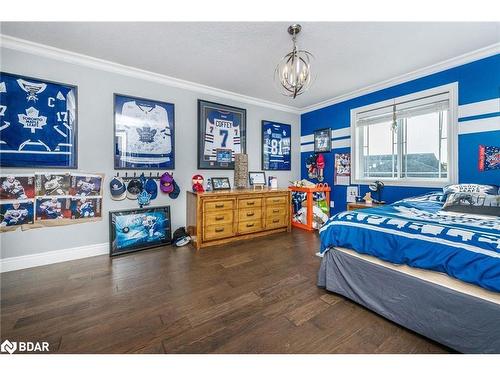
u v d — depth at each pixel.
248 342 1.34
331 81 3.31
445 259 1.28
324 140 4.28
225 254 2.79
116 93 2.83
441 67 2.78
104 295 1.86
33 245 2.41
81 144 2.64
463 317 1.23
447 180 2.81
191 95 3.41
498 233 1.30
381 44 2.34
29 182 2.39
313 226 3.91
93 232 2.73
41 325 1.49
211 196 3.06
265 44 2.34
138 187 2.98
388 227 1.62
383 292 1.57
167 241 3.18
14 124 2.30
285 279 2.15
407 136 3.25
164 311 1.65
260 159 4.23
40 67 2.40
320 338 1.38
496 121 2.42
